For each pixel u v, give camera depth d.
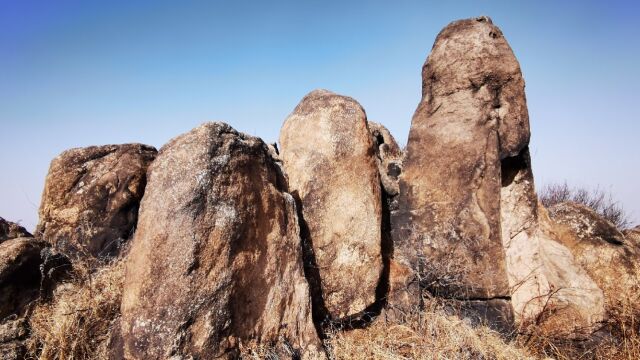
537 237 5.39
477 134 5.25
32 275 4.30
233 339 3.52
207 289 3.42
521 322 4.93
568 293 5.18
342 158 4.83
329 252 4.69
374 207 4.83
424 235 5.35
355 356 4.05
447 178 5.34
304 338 3.96
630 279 5.95
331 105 5.02
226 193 3.66
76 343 3.83
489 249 5.01
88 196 5.39
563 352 4.73
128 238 5.45
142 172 5.56
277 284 3.95
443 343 4.23
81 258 5.06
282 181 4.64
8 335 3.86
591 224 6.57
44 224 5.48
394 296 4.91
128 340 3.32
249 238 3.81
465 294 5.08
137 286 3.39
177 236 3.41
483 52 5.38
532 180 5.53
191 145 3.64
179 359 3.24
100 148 5.71
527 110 5.38
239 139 3.95
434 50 5.81
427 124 5.65
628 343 4.79
